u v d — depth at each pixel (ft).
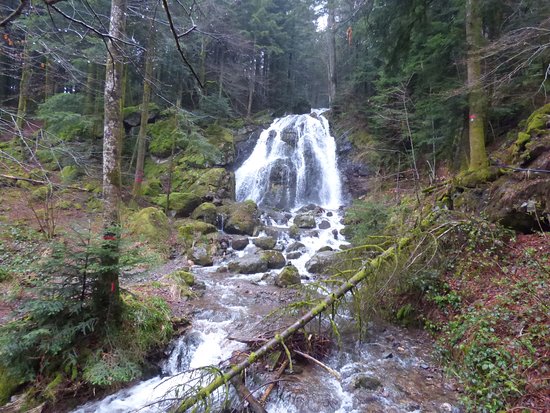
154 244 34.47
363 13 34.42
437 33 32.86
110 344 15.07
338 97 69.77
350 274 19.76
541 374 11.50
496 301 15.47
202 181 52.75
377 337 18.35
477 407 11.90
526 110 31.50
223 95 75.92
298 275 28.94
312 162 60.80
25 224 31.40
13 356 13.84
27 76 48.55
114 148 15.39
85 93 52.44
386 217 29.91
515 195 19.58
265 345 13.79
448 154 37.73
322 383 14.38
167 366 16.79
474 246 18.83
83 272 14.42
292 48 98.78
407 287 19.33
